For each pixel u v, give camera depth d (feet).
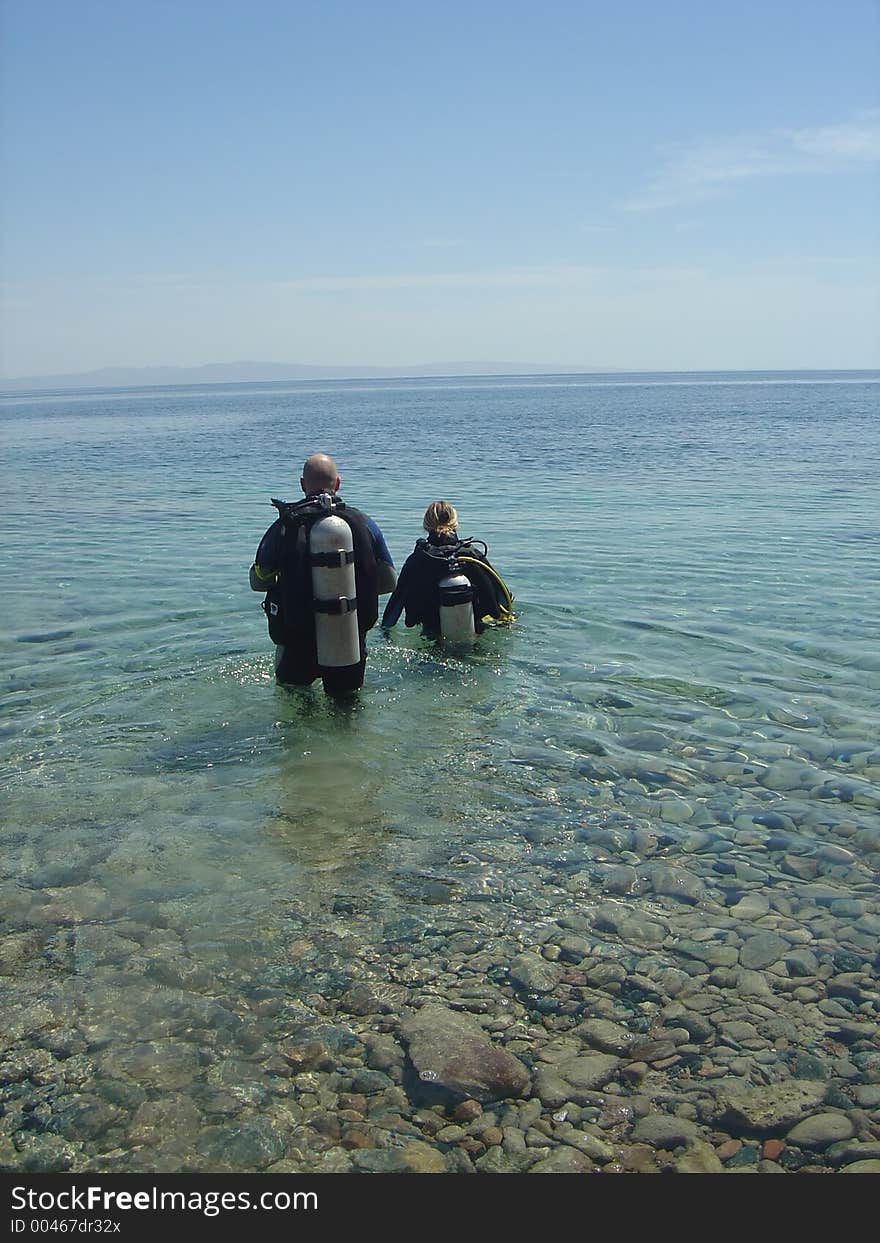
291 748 18.74
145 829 15.33
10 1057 10.17
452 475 72.95
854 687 21.91
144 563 38.27
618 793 16.63
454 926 12.59
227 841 14.94
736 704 20.93
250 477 76.43
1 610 30.07
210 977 11.50
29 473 83.51
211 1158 8.91
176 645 25.81
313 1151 8.99
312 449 108.17
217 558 39.24
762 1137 9.07
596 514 50.62
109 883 13.66
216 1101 9.57
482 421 174.81
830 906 13.00
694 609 29.27
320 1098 9.61
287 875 13.92
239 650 25.23
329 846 14.79
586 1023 10.67
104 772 17.65
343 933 12.43
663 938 12.30
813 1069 9.89
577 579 33.91
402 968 11.70
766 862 14.23
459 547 26.04
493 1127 9.24
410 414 223.51
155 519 52.06
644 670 23.35
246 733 19.53
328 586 20.36
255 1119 9.34
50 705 21.20
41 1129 9.23
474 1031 10.52
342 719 20.26
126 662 24.30
